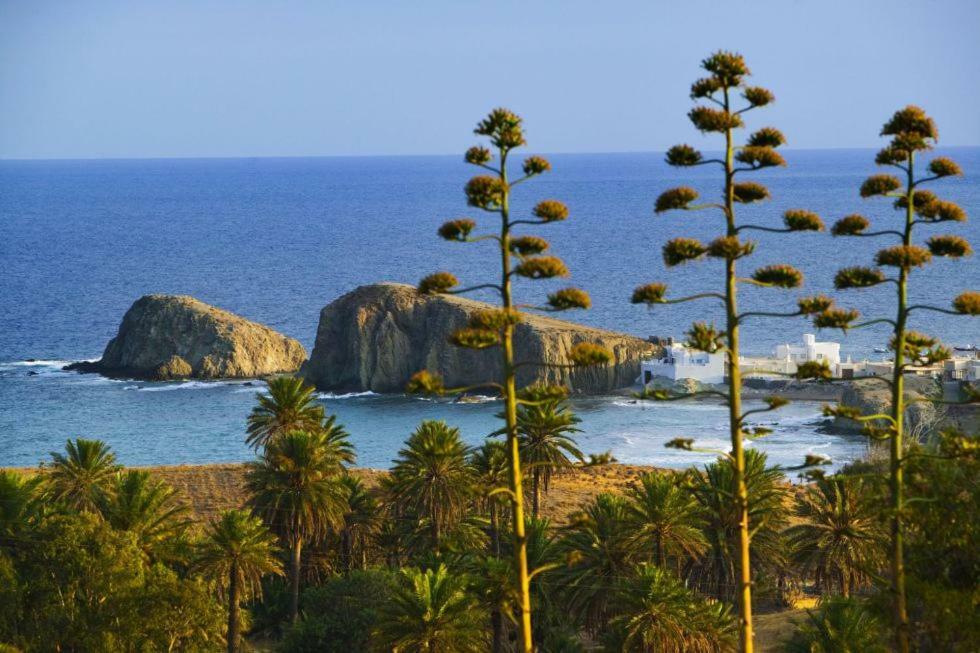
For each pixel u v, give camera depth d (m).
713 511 66.12
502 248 26.14
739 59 26.73
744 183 26.97
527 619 26.47
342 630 68.56
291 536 75.25
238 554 66.88
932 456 30.11
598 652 59.66
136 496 69.31
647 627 56.38
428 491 73.25
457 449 75.69
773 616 66.19
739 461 27.23
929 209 29.16
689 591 59.88
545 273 25.44
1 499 64.19
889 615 31.91
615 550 63.28
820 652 50.06
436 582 56.50
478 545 75.81
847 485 67.62
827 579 68.31
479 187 25.67
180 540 70.88
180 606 57.25
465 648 55.88
